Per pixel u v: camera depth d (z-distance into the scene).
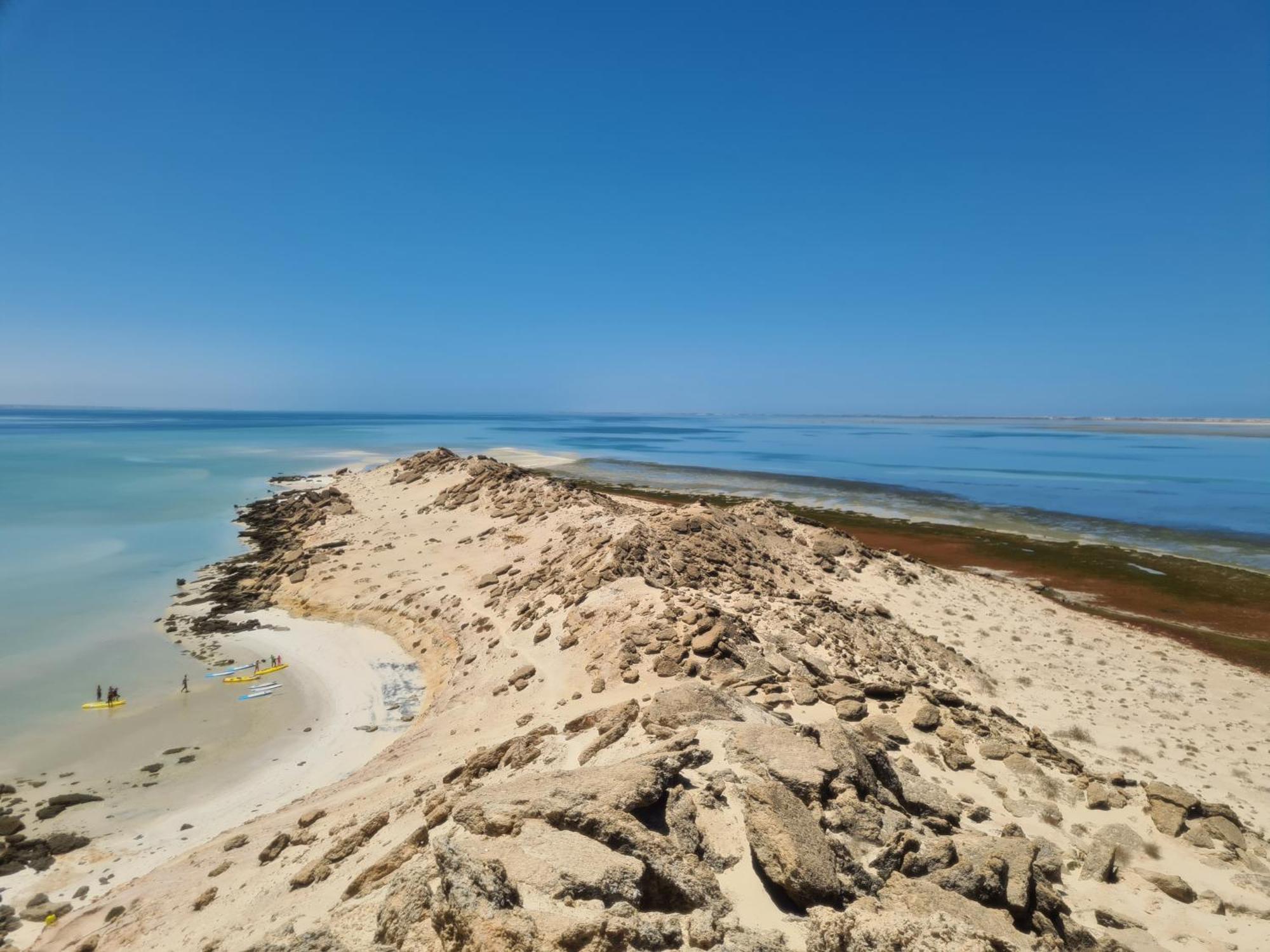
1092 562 45.47
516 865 8.95
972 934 8.24
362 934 8.88
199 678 27.47
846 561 37.62
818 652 22.66
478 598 33.44
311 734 23.19
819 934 8.39
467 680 25.11
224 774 20.77
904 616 31.08
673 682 19.66
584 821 10.01
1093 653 28.56
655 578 28.97
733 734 13.62
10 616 34.75
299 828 16.33
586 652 23.44
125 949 12.52
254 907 12.54
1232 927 11.45
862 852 10.79
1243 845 14.31
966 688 23.41
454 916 7.90
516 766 15.51
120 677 27.45
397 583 38.00
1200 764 19.03
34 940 14.12
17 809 18.88
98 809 18.94
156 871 16.03
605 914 8.15
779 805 10.52
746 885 9.72
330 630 33.03
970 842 11.55
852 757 12.87
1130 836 14.01
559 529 40.41
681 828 10.48
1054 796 15.48
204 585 40.88
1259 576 41.88
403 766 18.84
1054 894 10.98
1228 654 29.23
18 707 24.78
